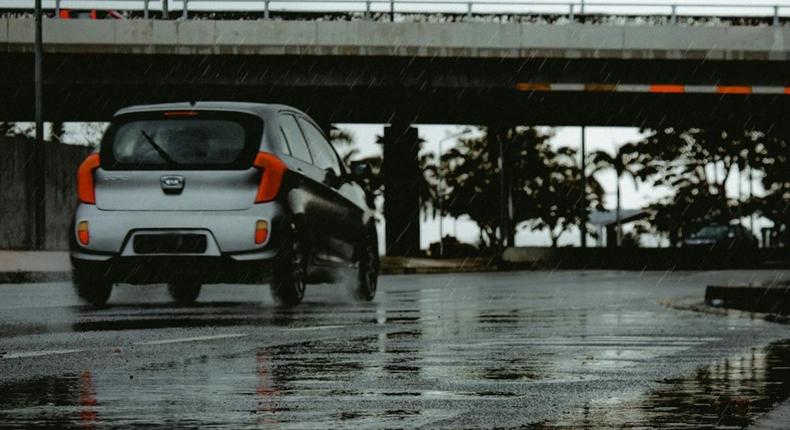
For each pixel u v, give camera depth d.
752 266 62.78
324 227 16.44
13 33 55.28
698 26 56.56
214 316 13.59
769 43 56.75
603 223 127.94
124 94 59.75
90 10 56.28
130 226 14.88
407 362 8.38
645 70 57.34
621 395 6.57
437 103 62.97
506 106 63.50
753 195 91.88
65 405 6.08
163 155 15.02
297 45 55.91
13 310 14.66
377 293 22.16
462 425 5.48
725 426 5.45
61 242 49.12
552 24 56.34
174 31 55.78
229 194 14.89
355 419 5.66
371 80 57.44
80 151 50.53
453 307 16.42
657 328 12.19
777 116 67.50
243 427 5.40
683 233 94.44
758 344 10.11
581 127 73.12
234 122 15.22
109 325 11.96
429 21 56.47
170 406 6.05
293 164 15.60
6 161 46.09
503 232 68.94
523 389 6.84
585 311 15.59
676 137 89.06
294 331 11.28
